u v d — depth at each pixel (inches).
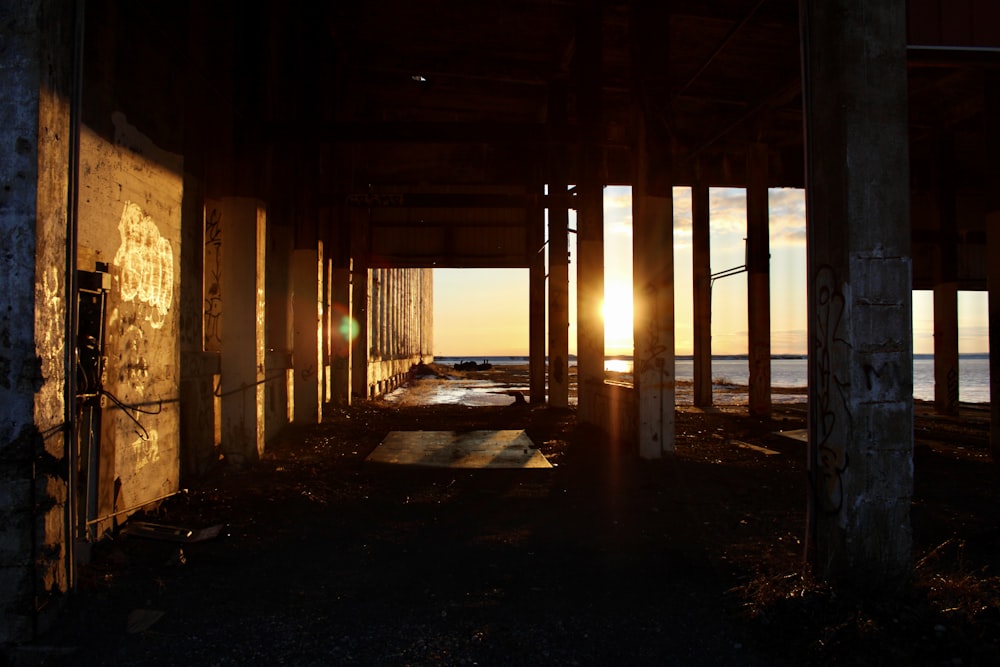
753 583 169.5
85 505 183.0
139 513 227.0
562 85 620.1
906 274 161.0
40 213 141.7
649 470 339.9
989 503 277.4
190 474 290.0
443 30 555.5
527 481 313.1
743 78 578.6
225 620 150.9
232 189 340.5
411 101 708.0
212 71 328.2
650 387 370.3
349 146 662.5
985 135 427.5
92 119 193.9
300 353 496.1
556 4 505.7
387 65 601.0
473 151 770.8
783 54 525.0
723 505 266.7
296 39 470.6
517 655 135.7
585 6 498.3
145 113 231.3
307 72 490.0
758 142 631.2
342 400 621.6
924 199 786.2
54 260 146.8
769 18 446.0
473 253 797.9
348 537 219.5
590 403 512.4
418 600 164.6
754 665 132.7
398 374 1234.0
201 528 216.4
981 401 1069.8
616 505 267.0
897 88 162.4
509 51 592.7
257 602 161.8
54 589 146.4
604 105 652.7
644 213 370.3
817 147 170.6
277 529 227.0
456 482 309.6
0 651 134.0
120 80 212.2
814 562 169.3
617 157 711.7
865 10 161.6
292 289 493.0
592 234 524.1
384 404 733.3
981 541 220.1
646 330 371.2
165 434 249.8
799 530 229.1
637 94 376.2
